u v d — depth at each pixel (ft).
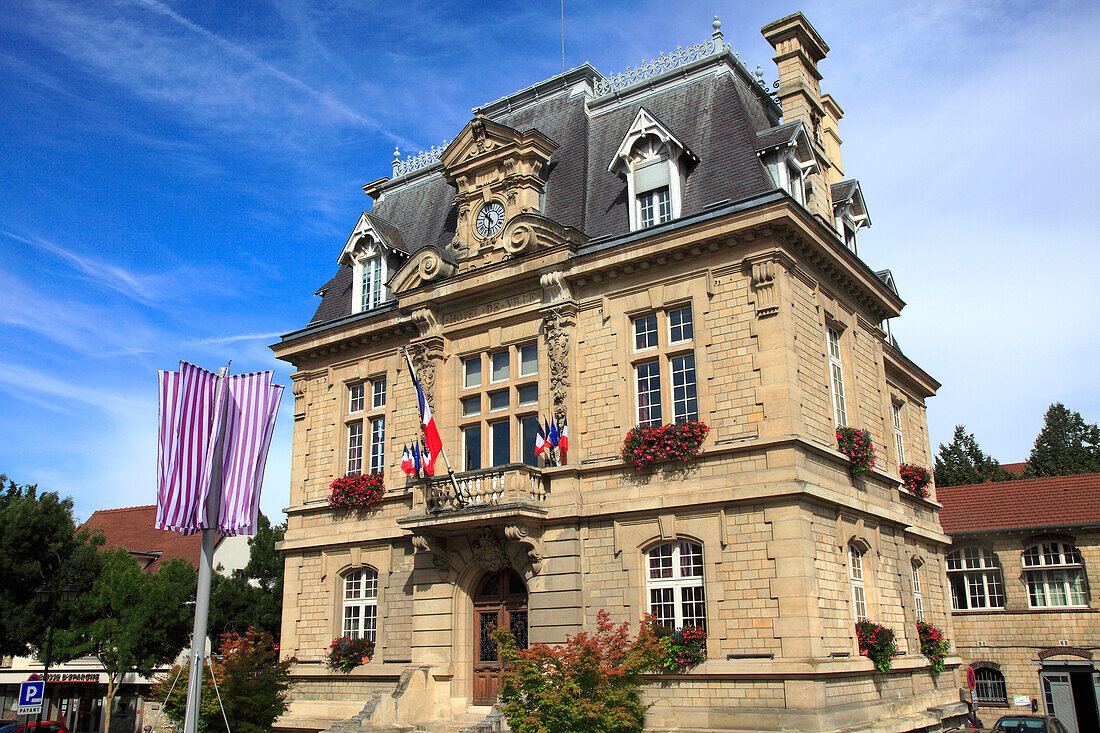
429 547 75.72
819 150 84.64
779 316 65.51
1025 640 111.14
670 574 66.59
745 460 64.64
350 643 82.99
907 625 78.48
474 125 84.48
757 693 60.13
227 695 69.05
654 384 70.95
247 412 57.77
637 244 71.72
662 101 84.84
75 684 147.74
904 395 103.50
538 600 70.28
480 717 70.64
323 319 98.78
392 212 103.09
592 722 53.78
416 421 84.99
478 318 81.46
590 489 71.05
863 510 71.92
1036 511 114.62
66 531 116.88
